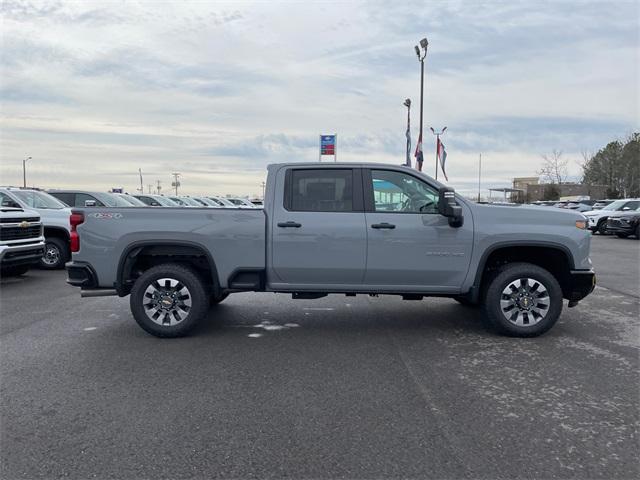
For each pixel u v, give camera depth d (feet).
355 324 21.95
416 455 10.66
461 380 15.02
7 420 12.31
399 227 19.15
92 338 19.65
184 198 89.51
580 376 15.35
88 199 46.91
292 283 19.81
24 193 39.93
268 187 19.72
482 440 11.30
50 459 10.50
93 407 13.05
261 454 10.70
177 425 12.03
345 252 19.25
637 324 21.88
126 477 9.84
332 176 19.65
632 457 10.56
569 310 24.79
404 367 16.21
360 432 11.68
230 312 24.35
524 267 19.38
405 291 19.63
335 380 15.03
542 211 19.52
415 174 19.54
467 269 19.30
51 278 35.47
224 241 19.44
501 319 19.39
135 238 19.47
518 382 14.85
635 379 15.10
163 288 19.56
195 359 17.04
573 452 10.77
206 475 9.92
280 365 16.42
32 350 18.02
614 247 59.57
